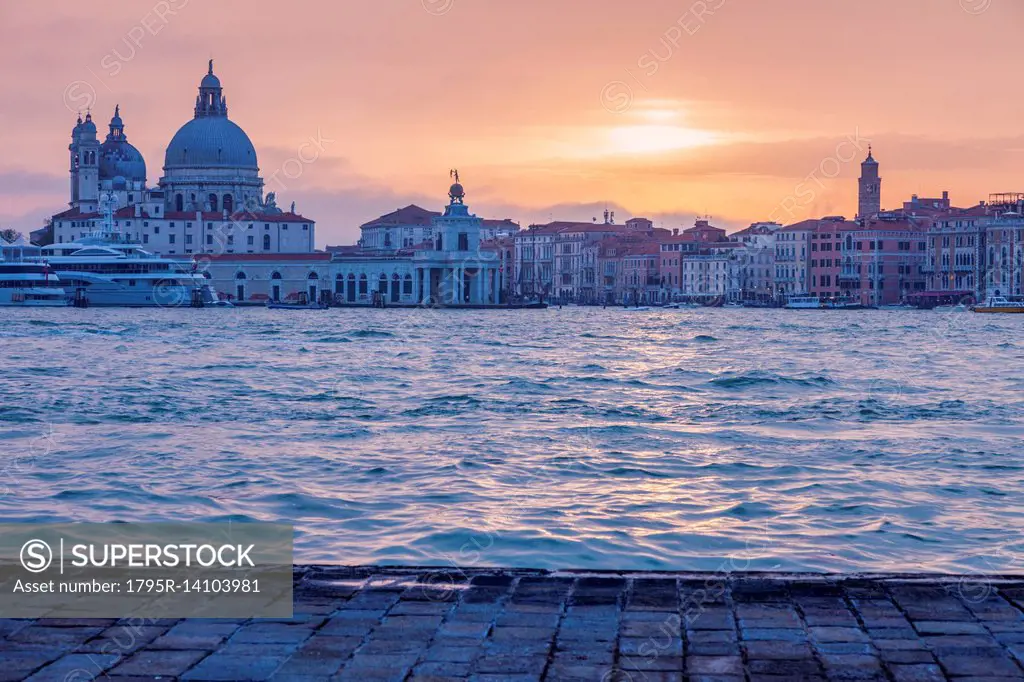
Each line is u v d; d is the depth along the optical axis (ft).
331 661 39.14
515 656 39.63
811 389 189.98
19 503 84.58
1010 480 94.89
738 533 74.08
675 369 241.35
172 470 100.32
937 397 175.22
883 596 46.19
